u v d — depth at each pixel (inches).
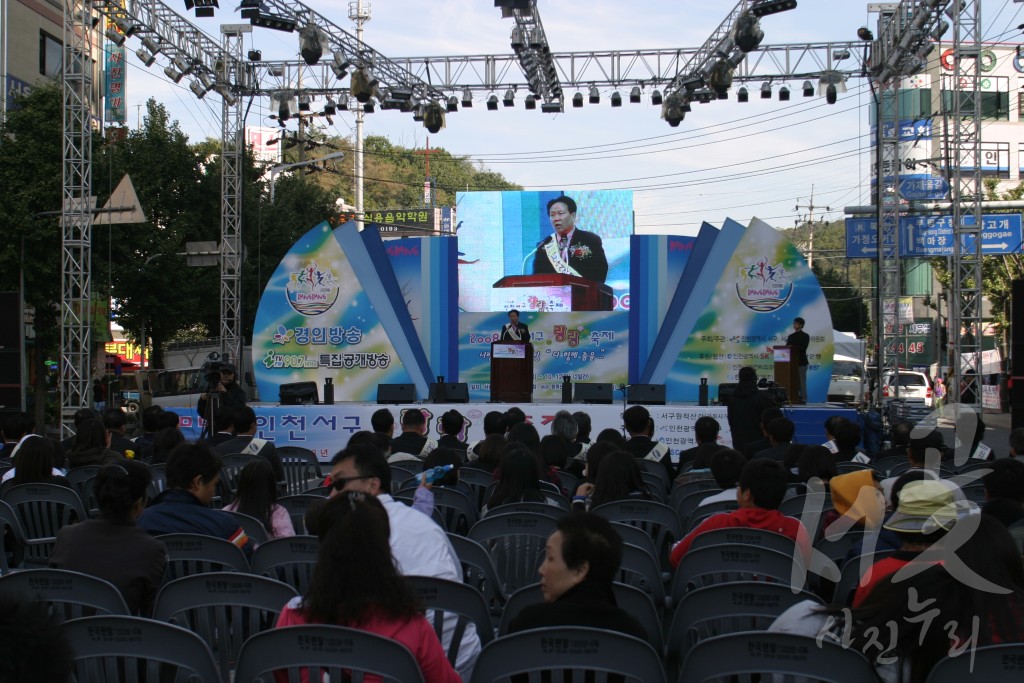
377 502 136.3
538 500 233.9
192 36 743.1
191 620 157.8
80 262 665.6
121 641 121.3
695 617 143.5
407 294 754.2
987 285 1387.8
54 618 74.0
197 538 179.6
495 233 1136.8
